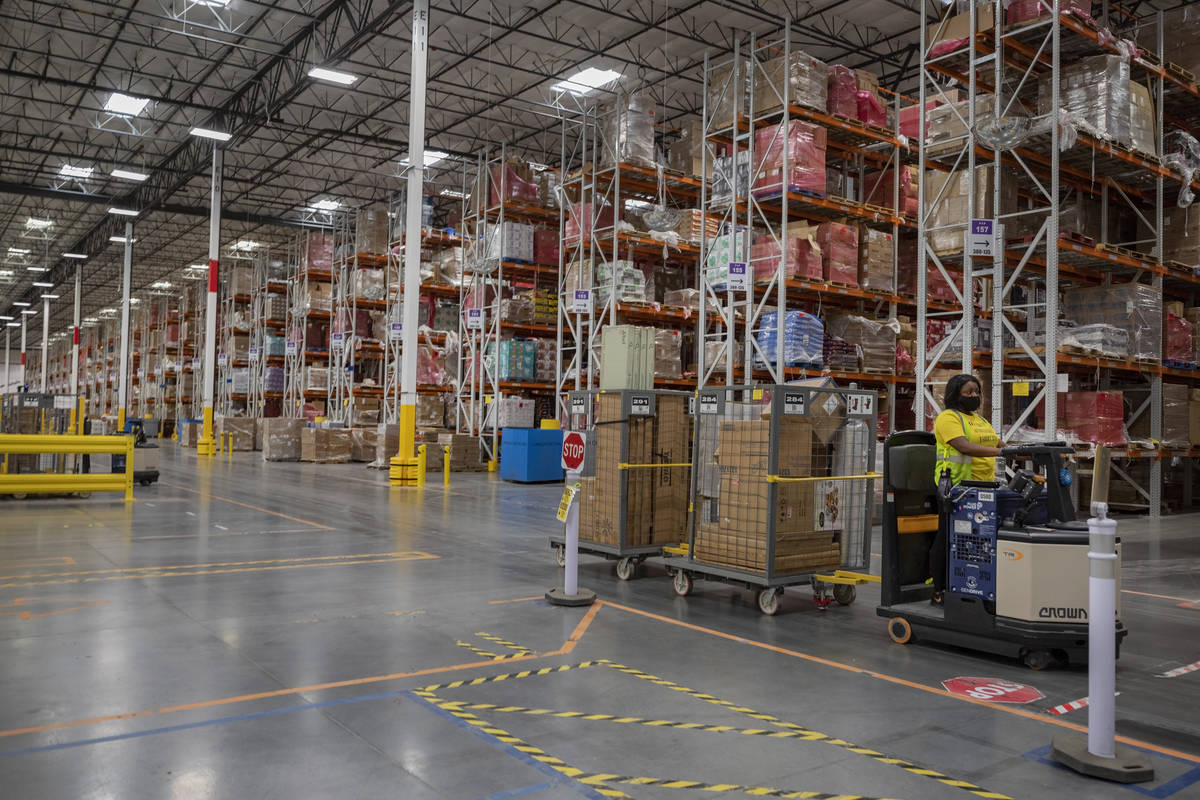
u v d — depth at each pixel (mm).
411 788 3303
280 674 4738
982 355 13938
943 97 13359
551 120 29453
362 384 26297
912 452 5918
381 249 25938
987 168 12258
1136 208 13445
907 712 4340
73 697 4305
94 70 25203
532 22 22297
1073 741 3783
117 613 6156
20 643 5312
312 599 6734
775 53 23281
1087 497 14570
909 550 6160
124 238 38125
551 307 21594
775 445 6625
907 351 15531
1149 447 13359
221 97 27547
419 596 6918
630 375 8078
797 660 5297
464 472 21406
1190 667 5305
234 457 27469
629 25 22359
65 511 12320
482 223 21297
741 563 6883
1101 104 11688
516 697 4434
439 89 26703
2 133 30516
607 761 3609
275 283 31719
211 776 3385
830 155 15531
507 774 3449
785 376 14453
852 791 3363
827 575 6770
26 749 3631
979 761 3707
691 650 5473
